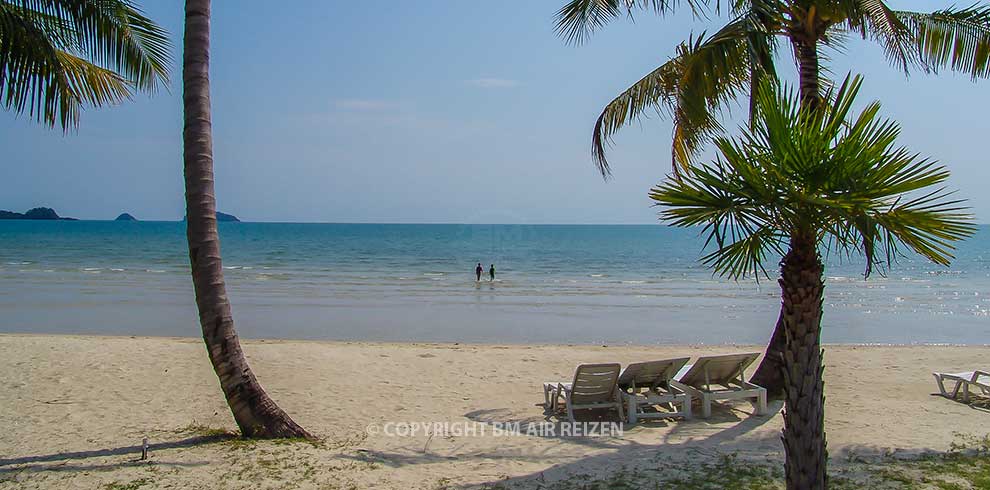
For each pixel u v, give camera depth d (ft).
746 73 27.22
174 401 30.50
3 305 74.90
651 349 49.55
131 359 39.83
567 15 32.22
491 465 21.86
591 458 22.66
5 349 42.11
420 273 132.87
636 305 82.69
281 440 23.59
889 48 24.76
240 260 169.99
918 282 120.06
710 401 28.99
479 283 111.75
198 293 23.29
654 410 30.22
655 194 12.67
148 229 456.45
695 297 92.17
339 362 41.32
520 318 70.85
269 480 19.49
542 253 223.10
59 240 275.18
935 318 73.41
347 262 165.99
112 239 287.28
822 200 11.56
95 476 19.52
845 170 11.84
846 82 12.51
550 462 22.30
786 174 12.04
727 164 12.28
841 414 29.66
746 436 26.00
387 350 46.26
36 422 26.30
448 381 36.91
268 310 74.28
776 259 184.03
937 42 29.68
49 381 33.73
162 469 20.20
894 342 59.00
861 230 11.45
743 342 57.82
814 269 13.56
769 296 93.30
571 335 60.75
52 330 59.16
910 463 21.53
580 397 28.73
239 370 23.93
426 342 55.93
